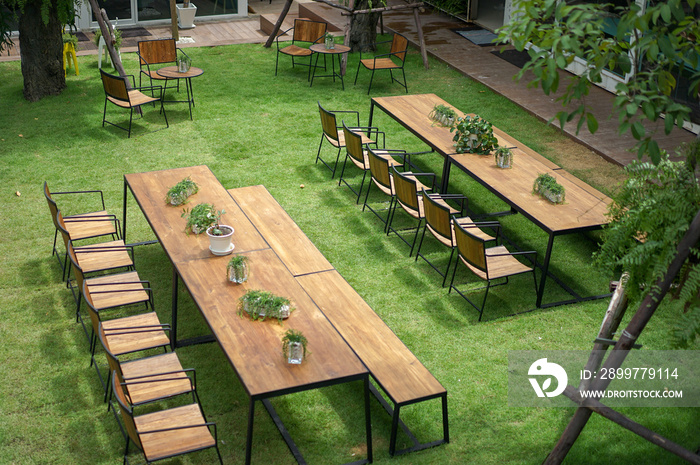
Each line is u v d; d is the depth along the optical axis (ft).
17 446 15.10
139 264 22.27
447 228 20.88
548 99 36.27
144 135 31.58
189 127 32.55
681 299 12.06
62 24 37.50
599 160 29.96
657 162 10.13
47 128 31.96
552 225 20.10
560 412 16.55
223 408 16.43
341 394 17.04
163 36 46.91
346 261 22.61
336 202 26.37
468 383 17.40
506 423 16.19
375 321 17.07
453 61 42.01
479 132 24.68
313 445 15.46
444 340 18.99
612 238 13.60
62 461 14.78
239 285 16.62
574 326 19.77
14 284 20.90
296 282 16.88
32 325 19.13
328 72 40.47
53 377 17.24
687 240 12.30
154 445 13.67
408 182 22.16
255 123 33.24
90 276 21.44
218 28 49.85
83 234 20.93
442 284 21.58
